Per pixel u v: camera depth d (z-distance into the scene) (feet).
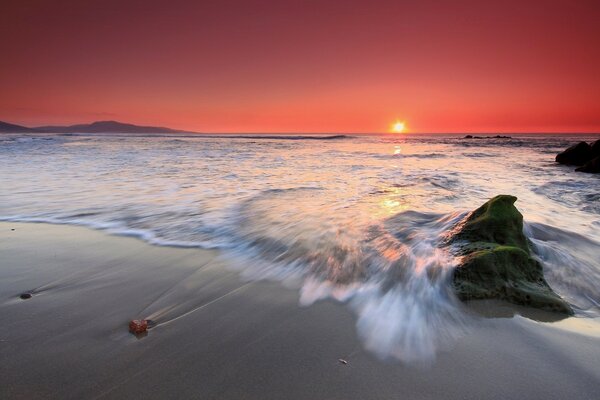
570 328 11.50
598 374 9.20
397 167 58.70
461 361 9.84
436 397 8.47
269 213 26.27
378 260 16.69
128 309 12.75
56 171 51.34
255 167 58.29
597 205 29.60
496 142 169.89
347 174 49.03
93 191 35.70
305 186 38.11
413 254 16.60
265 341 10.81
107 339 10.81
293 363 9.73
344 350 10.38
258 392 8.58
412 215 23.48
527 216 25.43
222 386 8.77
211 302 13.42
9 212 27.32
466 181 41.93
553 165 62.95
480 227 16.70
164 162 66.33
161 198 32.24
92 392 8.50
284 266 16.88
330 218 24.17
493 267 13.60
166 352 10.16
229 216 25.86
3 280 15.11
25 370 9.28
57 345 10.44
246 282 15.24
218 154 88.94
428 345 10.65
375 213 25.25
